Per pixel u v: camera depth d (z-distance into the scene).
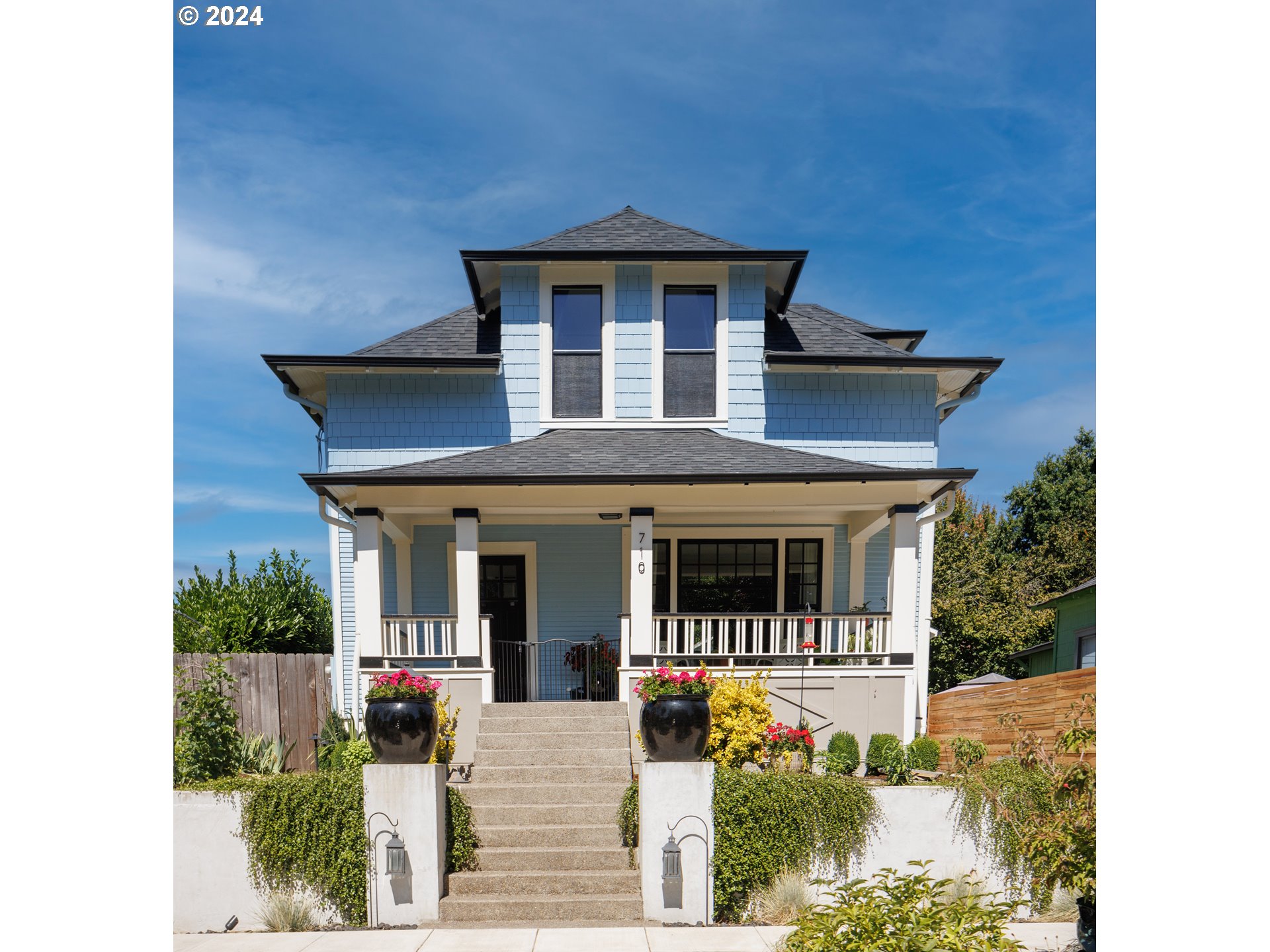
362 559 11.54
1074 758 8.97
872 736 11.46
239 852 7.99
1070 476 32.91
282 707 12.45
